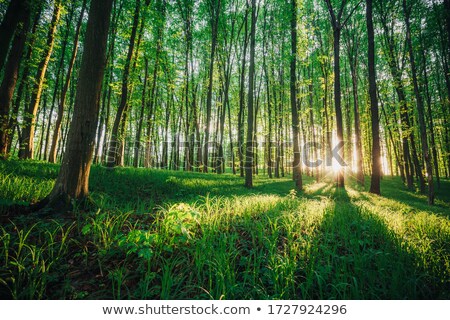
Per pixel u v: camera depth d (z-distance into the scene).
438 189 18.05
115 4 13.75
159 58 15.84
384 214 6.25
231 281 2.58
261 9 23.91
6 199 4.26
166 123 25.28
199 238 3.66
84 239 3.30
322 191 13.09
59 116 12.76
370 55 13.56
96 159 19.14
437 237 4.50
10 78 8.16
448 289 2.82
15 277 2.46
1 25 6.55
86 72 4.67
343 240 4.08
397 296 2.60
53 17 11.72
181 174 12.77
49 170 7.75
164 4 16.25
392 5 15.91
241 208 5.63
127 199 6.64
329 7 14.16
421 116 11.52
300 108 22.16
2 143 8.27
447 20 11.81
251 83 13.04
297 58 14.00
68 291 2.35
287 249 3.53
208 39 23.16
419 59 15.29
